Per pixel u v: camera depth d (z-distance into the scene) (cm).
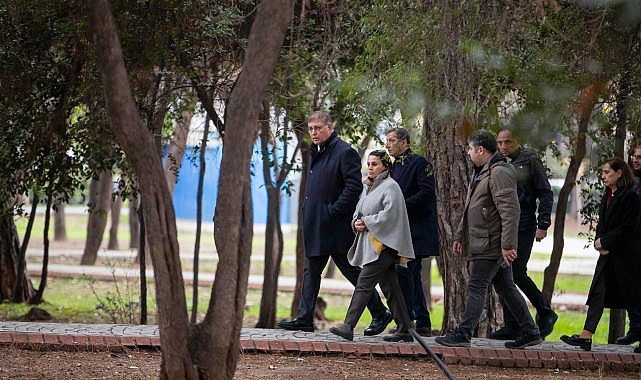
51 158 2691
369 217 1919
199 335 1327
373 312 2114
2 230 3900
